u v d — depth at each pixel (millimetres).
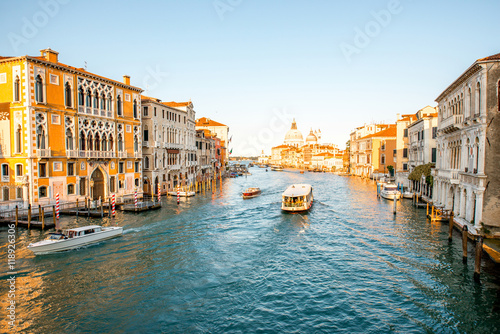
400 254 20875
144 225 28250
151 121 43969
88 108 33625
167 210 35438
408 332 12445
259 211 36219
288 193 36125
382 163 76812
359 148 92500
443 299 14852
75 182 32062
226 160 111812
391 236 25109
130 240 23781
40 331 12430
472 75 22656
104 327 12789
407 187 52969
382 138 76875
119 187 38156
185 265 19094
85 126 33312
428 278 17047
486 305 14266
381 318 13398
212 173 79688
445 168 30531
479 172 21203
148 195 44594
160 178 46500
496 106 20531
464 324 12914
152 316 13602
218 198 46719
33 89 27922
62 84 30609
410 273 17781
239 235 25672
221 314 13805
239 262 19688
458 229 24703
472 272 17547
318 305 14523
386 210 36312
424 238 24141
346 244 23266
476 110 21922
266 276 17625
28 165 27812
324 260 20047
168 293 15609
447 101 29750
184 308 14273
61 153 30500
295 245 23094
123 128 38688
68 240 21219
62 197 30672
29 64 27562
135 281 16875
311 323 13109
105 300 14875
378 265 19094
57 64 29734
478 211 21219
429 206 35531
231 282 16844
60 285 16297
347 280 17078
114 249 21734
